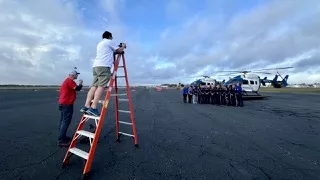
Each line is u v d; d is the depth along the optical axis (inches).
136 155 162.9
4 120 320.2
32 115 374.3
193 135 231.0
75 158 154.6
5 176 122.5
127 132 243.3
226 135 232.5
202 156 162.1
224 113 424.8
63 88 182.5
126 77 179.0
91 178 121.1
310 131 257.0
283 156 164.4
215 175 127.8
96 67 149.9
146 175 126.4
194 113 420.5
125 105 576.1
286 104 656.4
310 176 128.7
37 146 183.9
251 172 133.1
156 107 534.3
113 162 147.5
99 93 146.9
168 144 194.5
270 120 340.2
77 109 466.3
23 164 141.8
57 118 341.1
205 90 669.9
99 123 125.0
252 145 194.1
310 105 621.3
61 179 120.0
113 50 158.4
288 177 126.8
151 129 261.7
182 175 127.1
